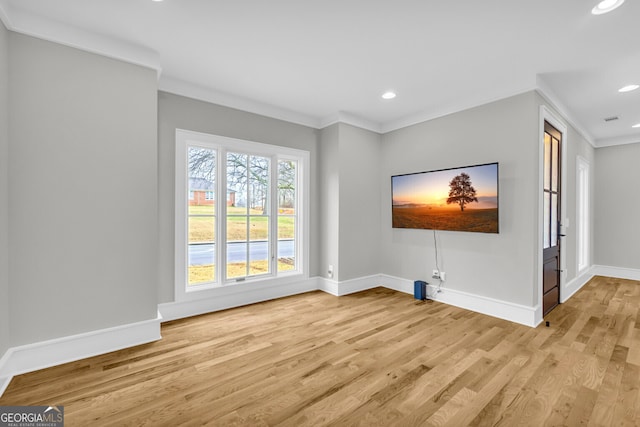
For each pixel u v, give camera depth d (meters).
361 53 2.55
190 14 2.05
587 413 1.66
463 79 3.01
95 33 2.26
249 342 2.56
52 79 2.12
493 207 3.17
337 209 4.03
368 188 4.38
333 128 4.08
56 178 2.14
